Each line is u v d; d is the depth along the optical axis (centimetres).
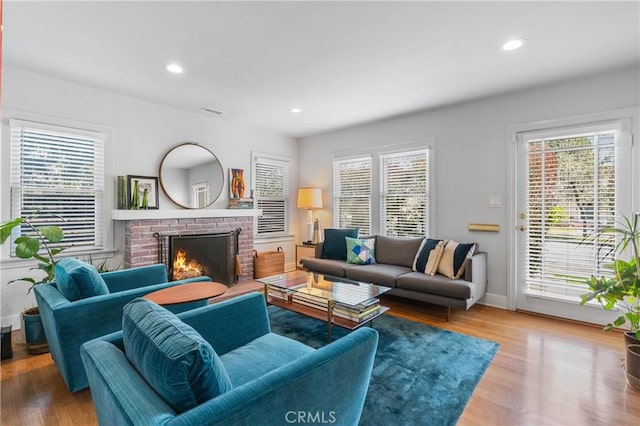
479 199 372
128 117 366
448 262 338
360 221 491
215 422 85
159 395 96
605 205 299
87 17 212
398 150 441
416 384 206
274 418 99
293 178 560
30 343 244
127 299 209
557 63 278
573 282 316
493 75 303
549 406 184
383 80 315
